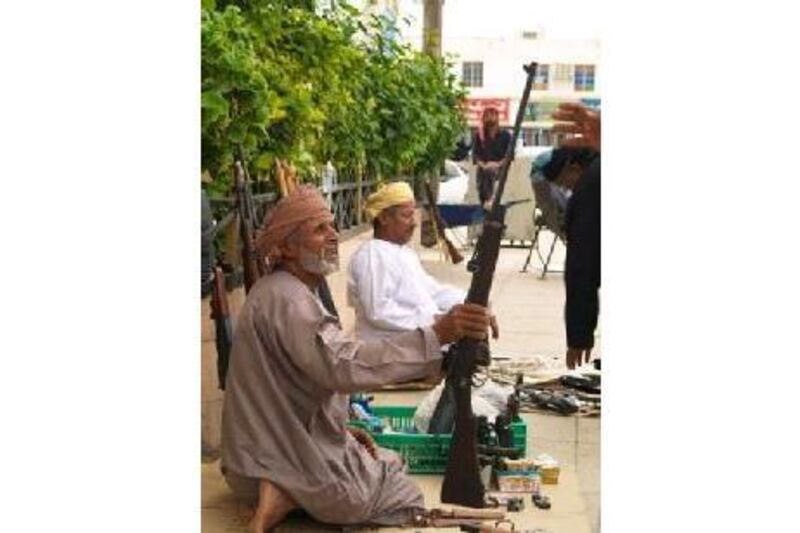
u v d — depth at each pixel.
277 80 5.71
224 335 4.85
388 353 4.33
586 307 4.52
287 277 4.41
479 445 4.88
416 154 10.17
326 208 4.45
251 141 5.27
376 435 5.04
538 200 5.43
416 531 4.41
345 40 6.82
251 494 4.41
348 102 7.16
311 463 4.28
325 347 4.24
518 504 4.64
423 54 10.51
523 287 10.55
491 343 7.90
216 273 4.87
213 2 5.04
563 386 6.69
